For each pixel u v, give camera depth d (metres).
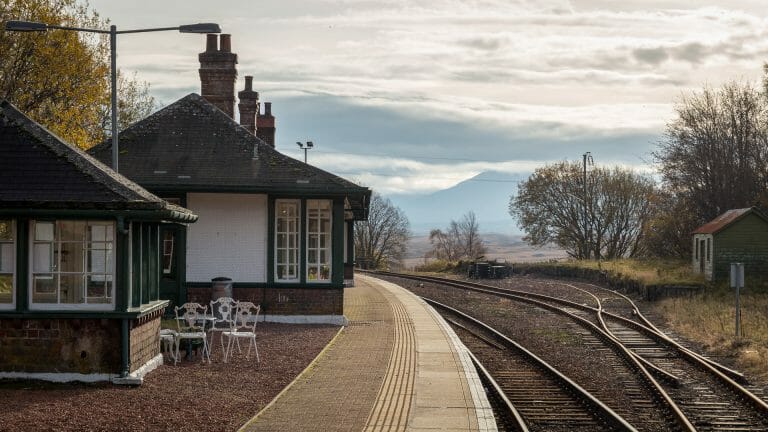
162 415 12.21
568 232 64.94
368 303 31.23
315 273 23.77
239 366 16.48
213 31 18.30
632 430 12.55
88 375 14.21
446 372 16.28
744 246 36.75
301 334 21.34
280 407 13.02
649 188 63.31
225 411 12.62
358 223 82.00
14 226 14.24
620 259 56.38
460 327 25.81
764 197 44.88
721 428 13.49
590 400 14.81
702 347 22.19
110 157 24.08
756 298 31.98
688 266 44.44
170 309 23.25
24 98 33.47
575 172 65.19
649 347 22.06
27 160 14.47
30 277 14.27
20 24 17.61
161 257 23.42
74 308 14.28
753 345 21.31
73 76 34.16
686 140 49.16
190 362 16.72
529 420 13.84
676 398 15.65
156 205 13.98
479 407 13.21
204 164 23.83
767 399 15.57
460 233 109.56
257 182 23.11
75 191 14.11
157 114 25.41
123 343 14.24
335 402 13.45
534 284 44.78
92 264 14.41
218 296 22.92
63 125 32.62
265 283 23.53
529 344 22.64
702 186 48.78
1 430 11.12
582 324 26.67
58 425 11.44
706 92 48.91
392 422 12.17
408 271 66.69
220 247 23.55
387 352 18.81
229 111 27.11
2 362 14.20
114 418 11.95
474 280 49.03
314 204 23.73
